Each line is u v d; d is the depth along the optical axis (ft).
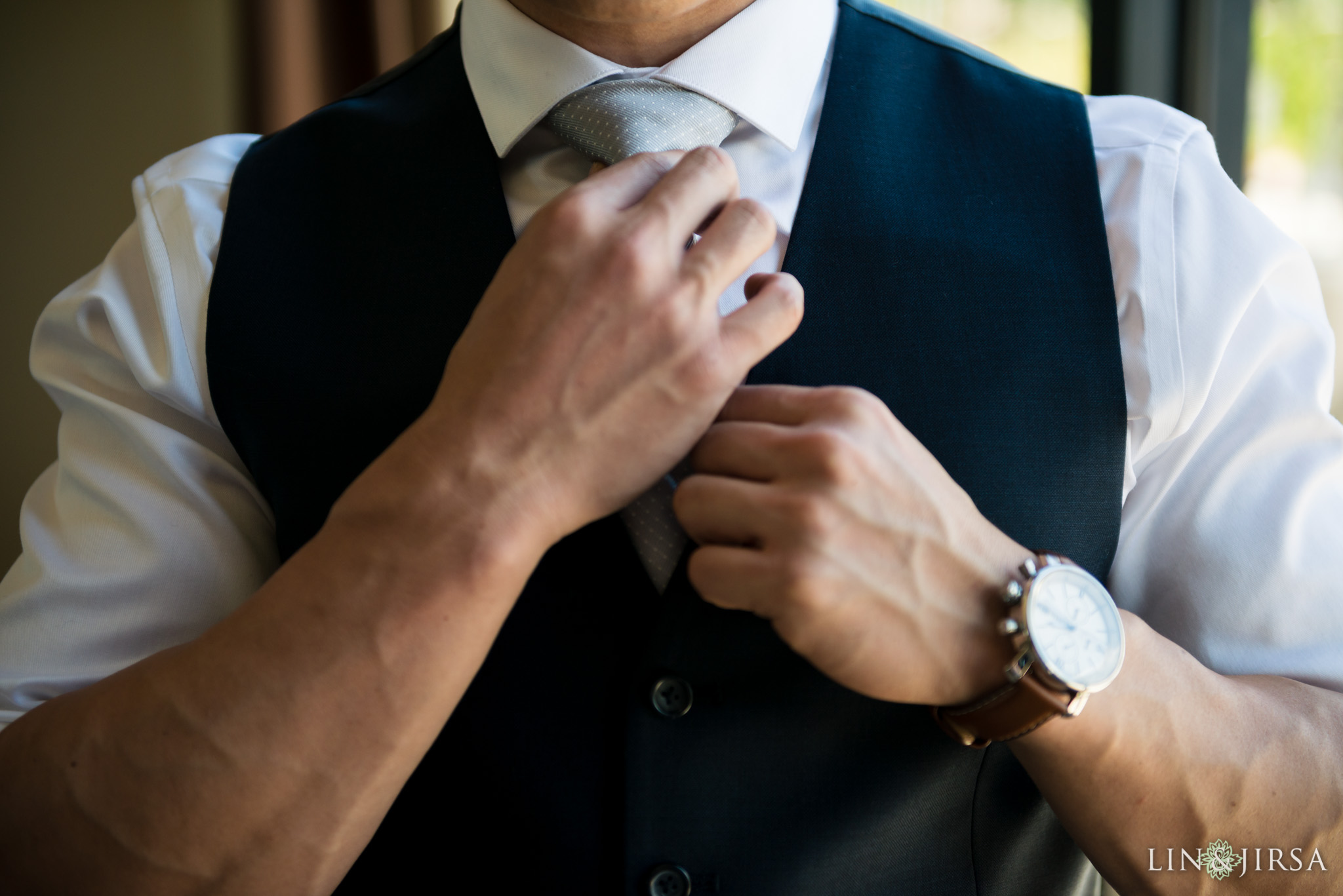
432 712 2.04
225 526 2.74
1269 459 2.54
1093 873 3.01
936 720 2.24
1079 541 2.45
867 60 2.74
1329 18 4.48
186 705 2.08
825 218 2.48
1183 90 4.90
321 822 2.06
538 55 2.55
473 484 2.01
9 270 7.16
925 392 2.39
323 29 6.27
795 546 1.98
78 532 2.73
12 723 2.39
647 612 2.34
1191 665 2.34
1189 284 2.50
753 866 2.33
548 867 2.35
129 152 7.13
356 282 2.58
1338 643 2.45
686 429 2.08
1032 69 5.26
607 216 2.09
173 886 2.09
